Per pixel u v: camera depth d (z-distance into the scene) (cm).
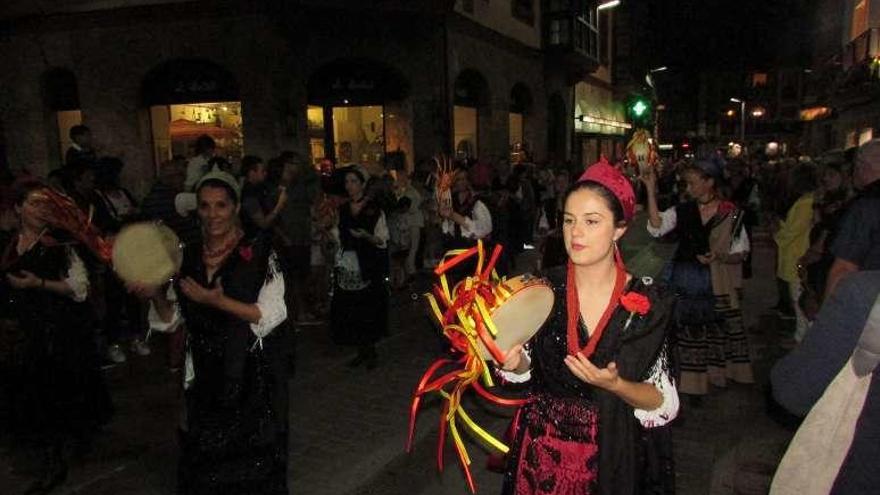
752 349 630
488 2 1530
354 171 564
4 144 1242
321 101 1212
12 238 380
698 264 474
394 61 1220
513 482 211
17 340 365
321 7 1125
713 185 471
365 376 565
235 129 1158
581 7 2025
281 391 301
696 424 458
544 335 202
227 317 285
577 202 192
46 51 1177
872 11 1789
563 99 2130
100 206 593
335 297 574
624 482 191
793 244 630
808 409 174
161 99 1162
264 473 296
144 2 1105
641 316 192
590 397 196
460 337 201
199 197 287
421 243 1034
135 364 602
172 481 385
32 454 423
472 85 1523
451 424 209
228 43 1096
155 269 266
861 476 167
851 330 161
